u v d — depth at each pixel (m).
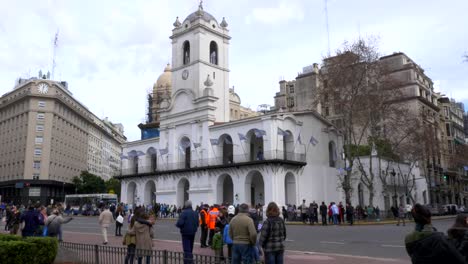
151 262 9.53
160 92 81.81
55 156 80.25
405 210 40.50
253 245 8.91
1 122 86.12
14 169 78.50
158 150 56.62
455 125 90.25
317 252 15.74
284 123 44.84
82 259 11.42
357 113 43.28
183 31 56.38
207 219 18.14
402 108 46.09
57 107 81.62
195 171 50.19
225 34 58.03
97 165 109.56
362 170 43.56
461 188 84.81
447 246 4.89
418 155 48.69
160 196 54.56
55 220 15.70
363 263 12.77
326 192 47.72
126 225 34.81
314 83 72.88
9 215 27.75
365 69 42.31
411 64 67.81
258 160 42.81
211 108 50.62
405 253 15.09
